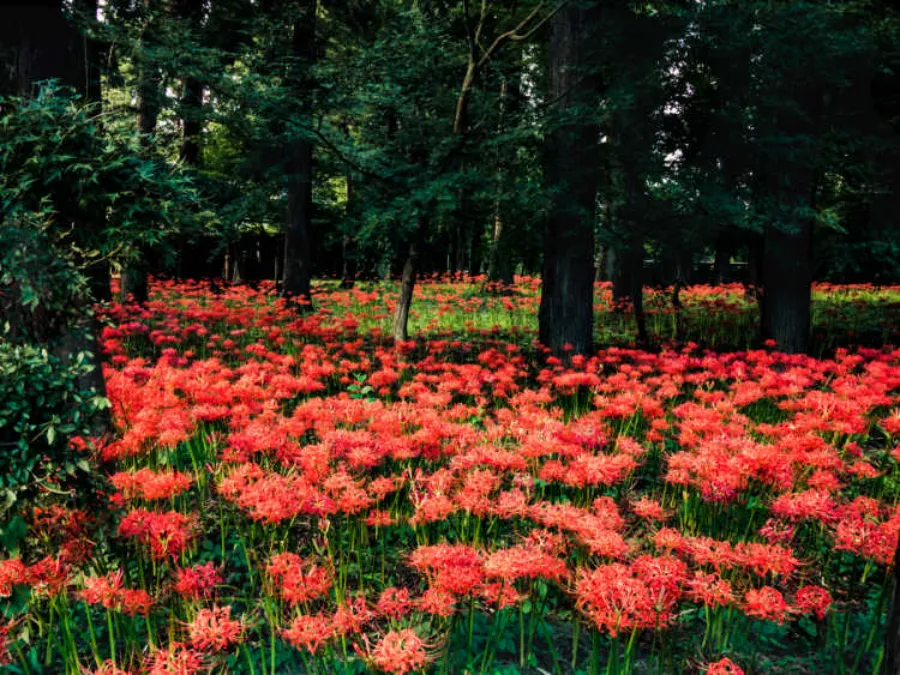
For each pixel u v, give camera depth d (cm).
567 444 475
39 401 324
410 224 820
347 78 851
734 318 1348
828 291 1616
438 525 442
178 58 804
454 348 1048
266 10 1209
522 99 867
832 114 968
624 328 1337
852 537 358
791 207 884
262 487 382
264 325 1008
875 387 627
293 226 1361
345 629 305
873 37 887
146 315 1034
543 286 1008
